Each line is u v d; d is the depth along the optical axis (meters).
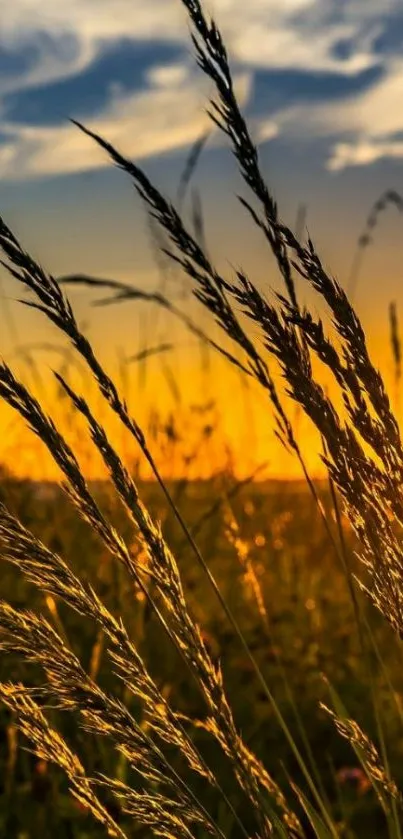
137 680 1.42
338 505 1.72
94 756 2.90
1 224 1.38
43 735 1.48
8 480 4.62
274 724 3.82
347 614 4.74
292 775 3.47
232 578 4.78
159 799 1.44
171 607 1.46
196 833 2.85
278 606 4.89
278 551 5.10
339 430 1.33
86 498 1.42
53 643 1.40
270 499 5.34
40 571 1.38
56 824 2.79
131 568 1.46
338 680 4.14
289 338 1.34
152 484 4.44
